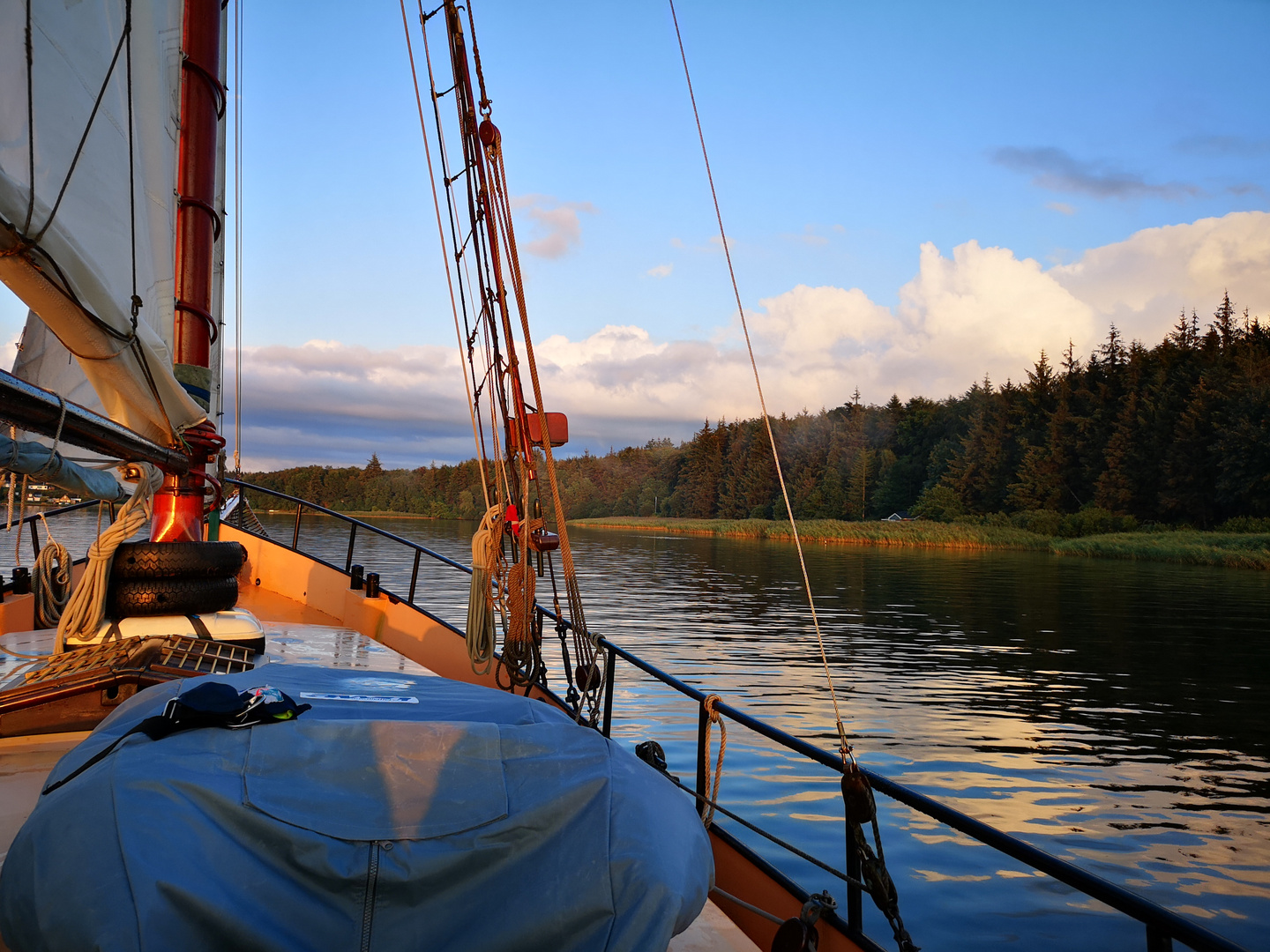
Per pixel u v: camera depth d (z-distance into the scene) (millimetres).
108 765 2080
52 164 2463
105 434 3207
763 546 78875
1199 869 8484
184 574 4699
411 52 5438
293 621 8492
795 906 3090
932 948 6602
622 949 1922
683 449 169250
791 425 139250
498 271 5246
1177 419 81250
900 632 24766
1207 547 62656
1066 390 95062
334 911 1917
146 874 1777
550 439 5324
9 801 3475
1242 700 16594
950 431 113250
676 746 11883
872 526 93125
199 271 5113
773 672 17953
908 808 9766
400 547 42938
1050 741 13180
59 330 2834
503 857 2035
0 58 2123
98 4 2617
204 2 5164
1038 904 7371
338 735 2270
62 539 19047
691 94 2889
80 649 4477
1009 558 62938
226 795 1995
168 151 4305
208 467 8211
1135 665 20297
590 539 91625
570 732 2500
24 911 1791
